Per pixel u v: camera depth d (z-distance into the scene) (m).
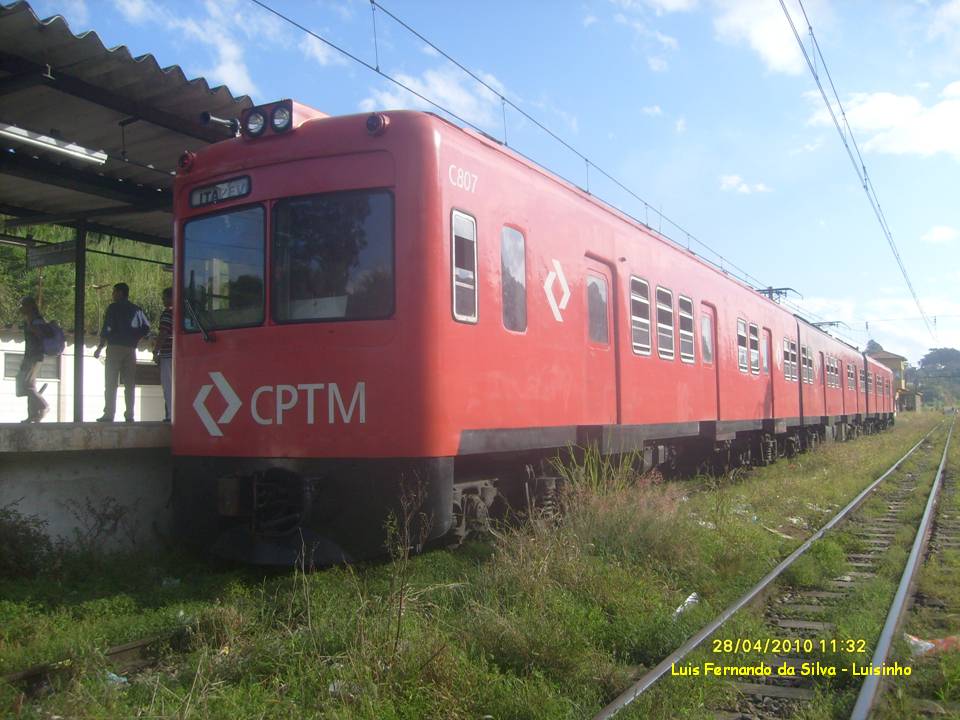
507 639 4.76
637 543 7.09
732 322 14.39
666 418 10.81
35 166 8.38
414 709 3.95
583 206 8.79
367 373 6.13
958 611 6.32
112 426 6.84
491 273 6.89
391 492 6.01
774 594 6.83
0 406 16.11
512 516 7.75
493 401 6.80
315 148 6.45
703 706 4.33
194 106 7.77
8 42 6.45
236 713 3.85
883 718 4.20
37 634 4.94
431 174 6.24
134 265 24.20
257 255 6.61
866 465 18.14
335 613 5.05
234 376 6.58
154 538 7.35
